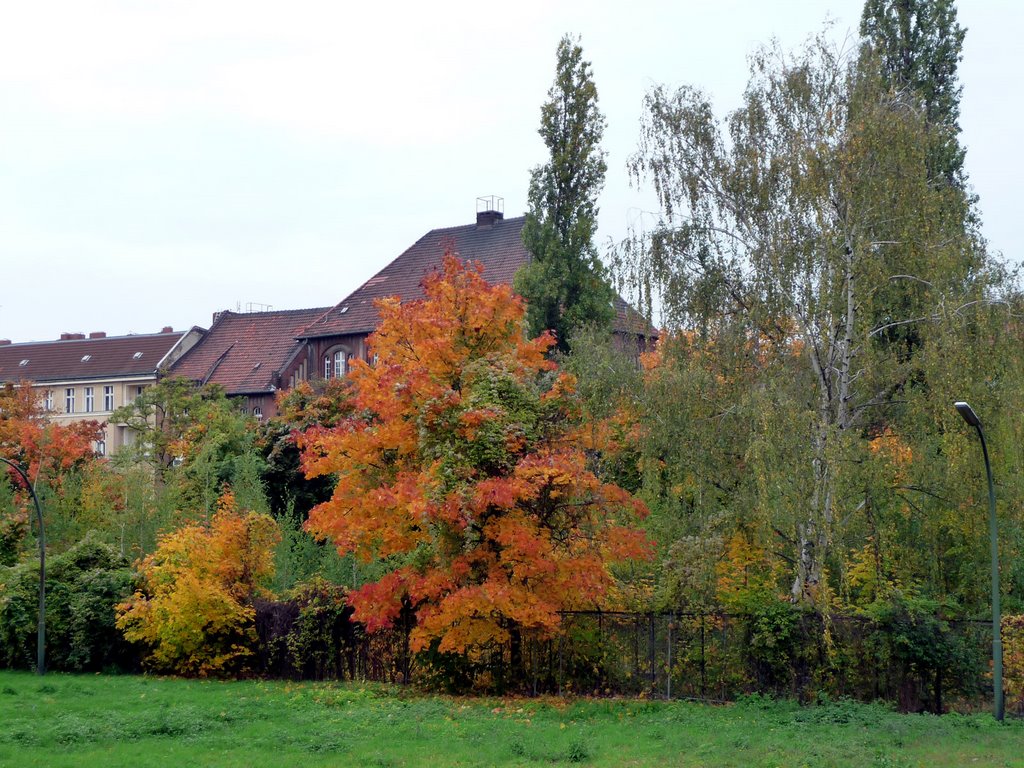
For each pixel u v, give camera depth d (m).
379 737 18.75
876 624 22.52
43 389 86.00
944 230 23.25
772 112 25.64
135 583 30.66
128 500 39.53
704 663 23.95
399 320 25.41
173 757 16.81
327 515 24.39
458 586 23.41
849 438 22.12
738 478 24.16
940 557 24.72
